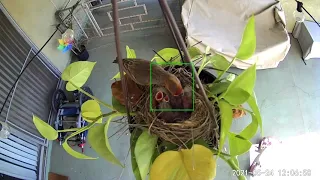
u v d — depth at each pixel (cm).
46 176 77
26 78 73
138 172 27
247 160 75
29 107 73
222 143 26
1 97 65
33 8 72
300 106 79
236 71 78
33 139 74
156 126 26
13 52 69
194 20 75
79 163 78
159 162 25
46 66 79
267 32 75
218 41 73
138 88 27
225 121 26
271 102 80
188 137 26
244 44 26
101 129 28
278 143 75
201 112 26
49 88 80
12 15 67
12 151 67
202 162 25
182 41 21
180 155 26
